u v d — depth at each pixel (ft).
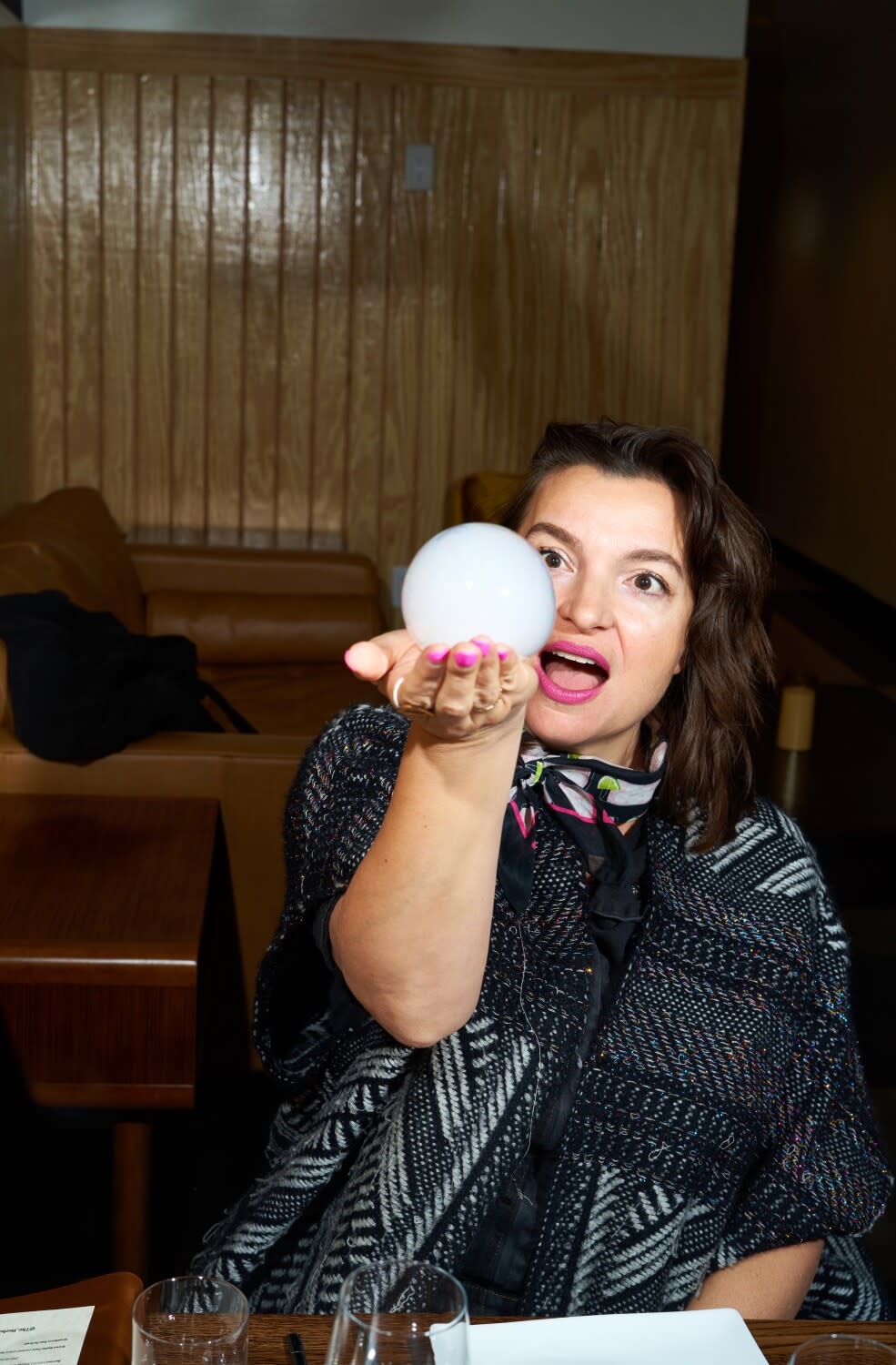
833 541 25.14
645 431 3.88
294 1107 4.23
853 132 24.47
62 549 11.33
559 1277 3.81
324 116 15.90
